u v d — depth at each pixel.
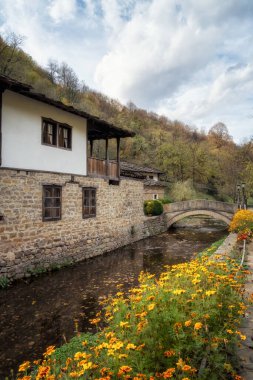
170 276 4.05
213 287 3.47
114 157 39.03
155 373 2.35
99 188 13.46
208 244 16.44
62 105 10.43
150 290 3.54
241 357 3.12
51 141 11.02
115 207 14.93
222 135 79.25
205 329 2.80
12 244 8.77
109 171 14.71
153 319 2.80
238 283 4.11
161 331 2.73
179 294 3.15
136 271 10.30
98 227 13.30
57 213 10.80
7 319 6.16
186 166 46.28
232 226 14.53
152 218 20.47
